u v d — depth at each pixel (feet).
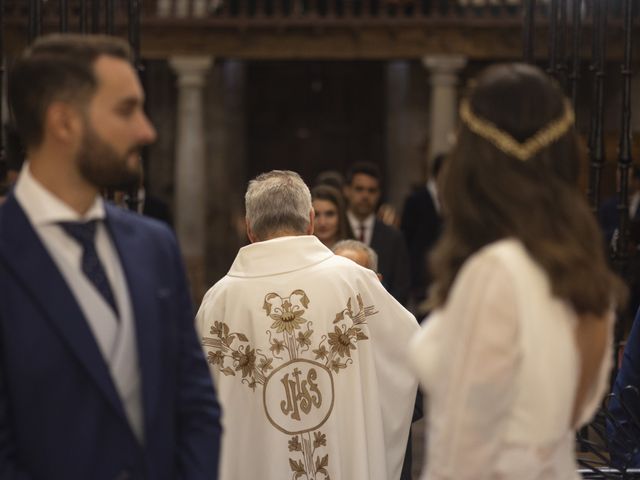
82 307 6.98
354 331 12.14
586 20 37.86
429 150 54.24
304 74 60.08
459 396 6.30
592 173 15.67
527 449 6.26
